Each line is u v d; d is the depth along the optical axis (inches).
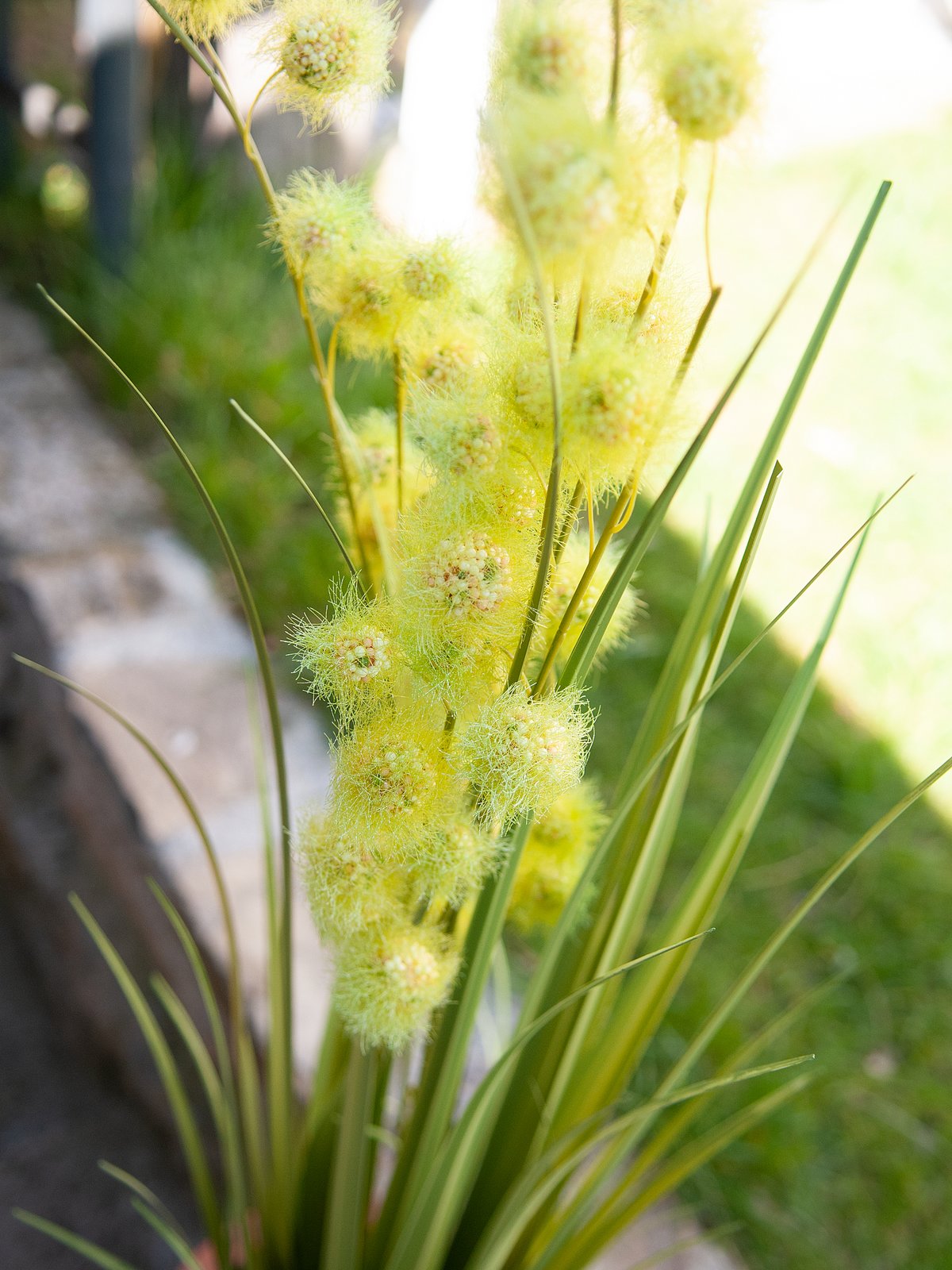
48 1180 47.1
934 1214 40.1
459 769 17.1
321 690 17.7
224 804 44.9
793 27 133.9
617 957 25.6
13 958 56.0
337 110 18.2
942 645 62.6
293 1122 29.5
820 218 101.0
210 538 59.8
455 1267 27.6
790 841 52.7
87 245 77.6
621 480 16.3
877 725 58.2
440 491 17.0
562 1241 26.2
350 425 22.3
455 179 77.9
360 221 18.0
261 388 67.6
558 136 13.4
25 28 109.2
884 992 47.2
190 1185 47.3
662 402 15.5
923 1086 43.8
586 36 14.3
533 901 22.9
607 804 51.3
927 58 133.1
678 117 13.9
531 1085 25.5
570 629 19.6
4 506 57.3
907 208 102.8
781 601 64.9
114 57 69.1
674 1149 40.1
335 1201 23.5
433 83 77.6
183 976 42.6
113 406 67.6
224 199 79.5
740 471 73.4
